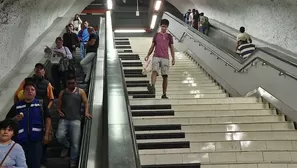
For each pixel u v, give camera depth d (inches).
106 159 84.9
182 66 393.7
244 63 269.9
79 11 739.4
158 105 218.7
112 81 165.2
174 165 155.9
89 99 207.9
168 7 947.3
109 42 302.2
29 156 145.6
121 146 90.1
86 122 172.7
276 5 342.3
